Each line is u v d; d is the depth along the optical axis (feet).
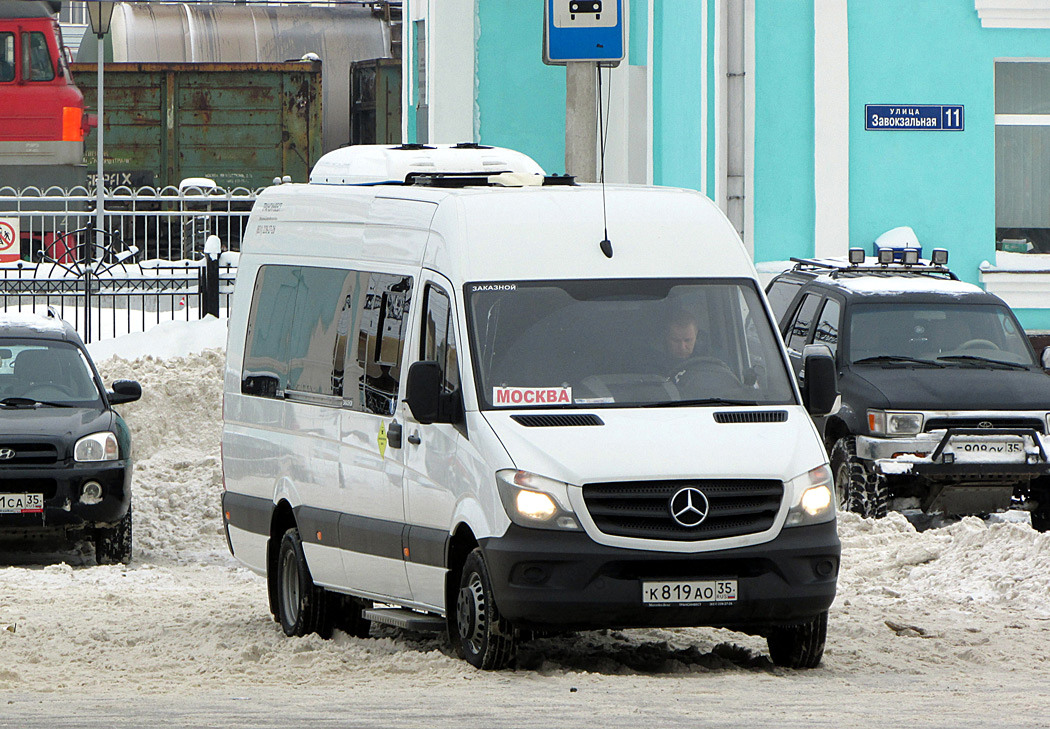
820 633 93.86
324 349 107.24
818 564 90.22
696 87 214.90
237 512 116.78
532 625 88.22
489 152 115.55
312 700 80.89
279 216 116.57
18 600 125.80
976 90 210.18
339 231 108.78
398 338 99.30
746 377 95.91
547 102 264.31
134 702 80.94
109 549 153.79
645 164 251.39
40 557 159.84
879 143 208.95
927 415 153.07
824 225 207.31
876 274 175.63
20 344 162.09
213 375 207.31
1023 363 163.53
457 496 91.61
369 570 100.58
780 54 206.69
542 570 87.35
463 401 92.27
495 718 72.74
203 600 128.06
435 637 106.93
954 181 209.97
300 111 343.46
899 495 158.20
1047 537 128.67
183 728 69.15
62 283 257.14
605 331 95.09
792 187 207.62
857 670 95.20
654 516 87.97
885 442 152.76
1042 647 103.50
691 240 99.40
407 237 101.24
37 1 321.11
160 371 209.56
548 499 87.40
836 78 206.80
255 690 86.79
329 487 104.78
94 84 335.47
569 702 79.41
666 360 94.99
